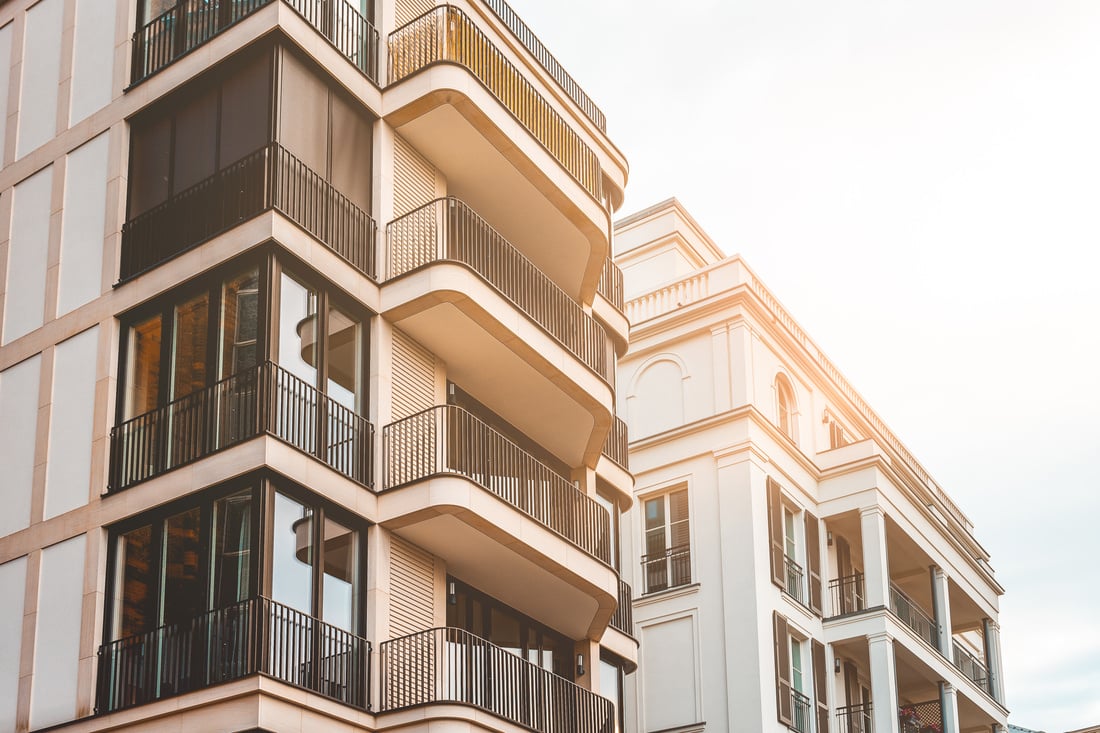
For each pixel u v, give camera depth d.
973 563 47.72
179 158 23.12
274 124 22.11
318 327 22.05
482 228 25.59
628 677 36.88
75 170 24.28
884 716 37.06
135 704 19.81
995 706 46.69
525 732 22.12
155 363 22.09
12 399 23.50
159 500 20.91
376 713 20.77
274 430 20.52
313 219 22.45
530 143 26.12
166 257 22.58
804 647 37.50
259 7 22.88
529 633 26.31
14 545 22.39
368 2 25.67
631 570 38.09
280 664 19.55
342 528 21.56
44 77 25.53
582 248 28.39
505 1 29.67
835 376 43.53
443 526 22.45
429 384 24.27
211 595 20.03
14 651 21.62
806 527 39.06
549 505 26.09
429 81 24.27
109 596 21.09
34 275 24.11
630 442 39.22
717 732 34.84
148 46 24.41
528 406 26.70
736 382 38.00
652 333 40.09
